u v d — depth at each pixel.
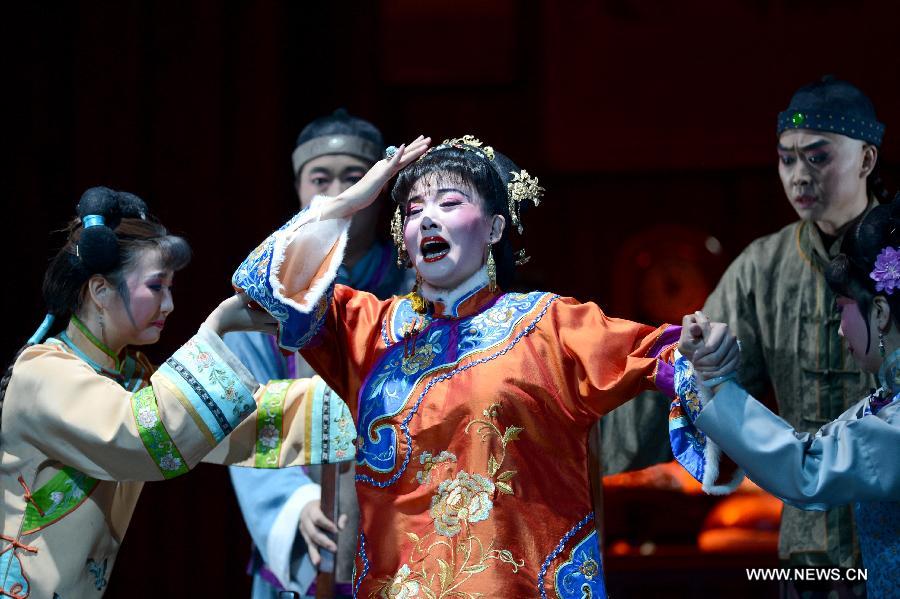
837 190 10.04
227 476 15.81
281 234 7.69
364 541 7.58
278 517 10.33
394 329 7.96
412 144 7.63
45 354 8.14
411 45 17.73
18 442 8.09
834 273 7.91
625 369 7.39
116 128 15.77
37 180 15.54
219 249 15.99
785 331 10.38
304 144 11.59
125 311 8.27
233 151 16.27
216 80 16.11
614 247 18.23
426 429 7.45
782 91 17.05
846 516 10.02
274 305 7.57
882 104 16.28
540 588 7.23
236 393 7.86
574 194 18.34
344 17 17.69
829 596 10.02
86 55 15.81
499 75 17.86
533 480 7.40
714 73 17.36
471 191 7.79
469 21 17.80
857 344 7.86
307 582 10.21
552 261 18.31
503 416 7.38
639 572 12.92
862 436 7.20
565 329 7.57
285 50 16.78
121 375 8.55
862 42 16.55
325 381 8.17
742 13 17.23
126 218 8.43
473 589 7.14
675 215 18.19
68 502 8.07
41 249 15.46
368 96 17.62
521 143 18.16
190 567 15.66
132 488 8.59
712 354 7.05
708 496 13.75
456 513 7.30
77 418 7.86
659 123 17.59
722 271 17.98
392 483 7.50
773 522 13.29
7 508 8.06
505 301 7.80
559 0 17.94
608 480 12.85
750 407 7.12
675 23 17.53
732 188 18.03
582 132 17.83
